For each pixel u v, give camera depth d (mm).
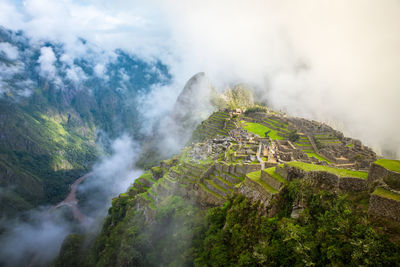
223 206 44062
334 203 27453
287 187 32438
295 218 30109
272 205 32250
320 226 26984
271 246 29469
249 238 33312
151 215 66250
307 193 30047
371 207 24078
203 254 40875
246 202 36844
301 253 26078
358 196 26875
